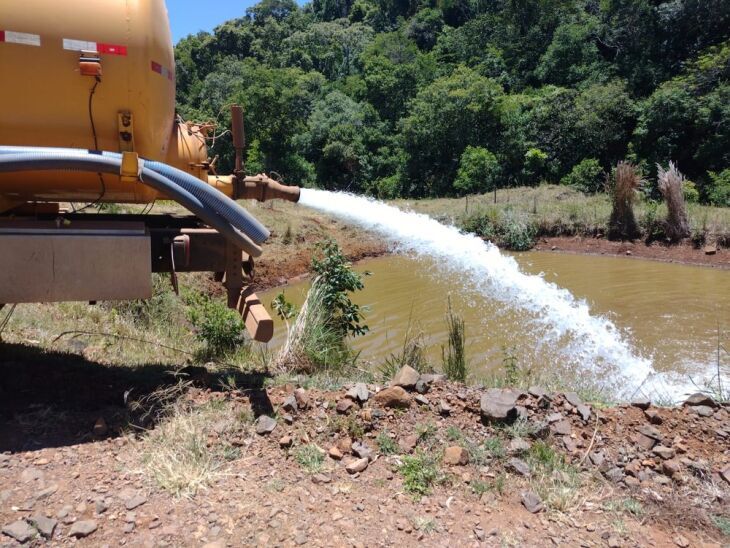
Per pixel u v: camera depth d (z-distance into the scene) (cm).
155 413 375
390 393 395
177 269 398
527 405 410
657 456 373
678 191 1845
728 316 1023
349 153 4297
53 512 276
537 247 1973
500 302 1111
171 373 427
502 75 4769
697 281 1384
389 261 1634
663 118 3164
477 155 3441
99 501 284
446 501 311
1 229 341
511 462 348
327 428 368
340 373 529
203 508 286
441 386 430
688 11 3834
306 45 7606
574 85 4203
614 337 885
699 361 779
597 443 382
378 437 363
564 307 1072
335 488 314
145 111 364
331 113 4662
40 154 334
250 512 285
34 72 338
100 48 346
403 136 4131
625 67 4044
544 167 3547
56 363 458
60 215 455
